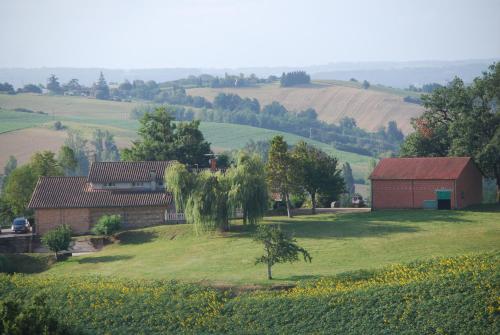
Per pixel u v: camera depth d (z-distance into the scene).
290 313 171.75
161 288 191.00
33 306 163.38
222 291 188.50
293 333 164.38
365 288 179.50
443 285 174.12
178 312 176.88
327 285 185.75
